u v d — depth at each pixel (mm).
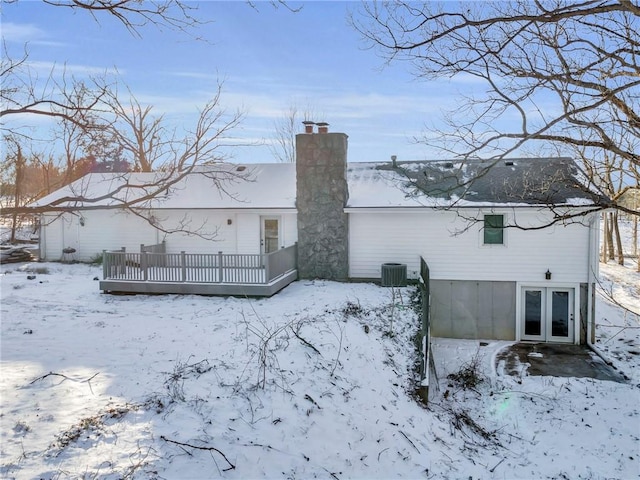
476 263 17359
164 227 20156
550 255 16859
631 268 32156
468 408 11656
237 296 15641
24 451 6070
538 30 7527
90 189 22578
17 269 20938
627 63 7062
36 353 10031
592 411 11484
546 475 8688
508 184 17641
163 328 12109
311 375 9414
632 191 13141
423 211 17156
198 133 17219
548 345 16672
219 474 6301
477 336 17484
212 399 7988
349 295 15648
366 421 8656
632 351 16047
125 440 6551
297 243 18578
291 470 6840
